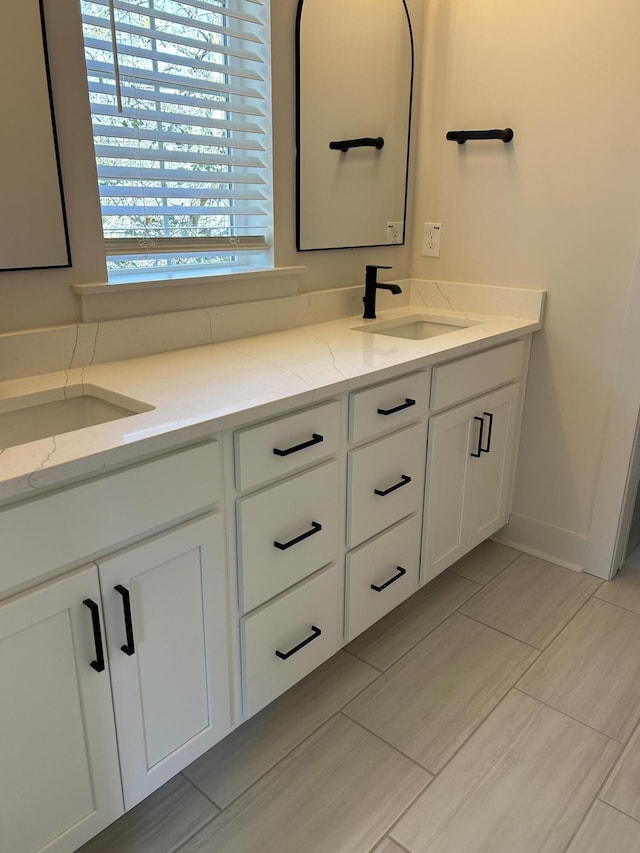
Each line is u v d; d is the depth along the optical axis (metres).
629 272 1.97
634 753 1.55
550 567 2.34
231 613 1.38
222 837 1.34
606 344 2.07
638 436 2.12
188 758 1.36
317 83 1.92
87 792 1.17
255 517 1.35
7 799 1.05
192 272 1.79
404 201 2.35
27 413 1.35
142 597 1.17
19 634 1.00
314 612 1.60
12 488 0.92
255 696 1.49
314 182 2.00
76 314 1.53
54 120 1.39
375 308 2.26
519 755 1.54
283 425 1.36
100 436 1.09
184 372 1.51
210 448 1.22
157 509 1.15
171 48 1.63
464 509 2.11
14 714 1.03
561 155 2.01
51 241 1.44
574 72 1.92
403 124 2.25
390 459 1.70
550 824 1.37
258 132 1.83
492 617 2.05
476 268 2.30
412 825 1.37
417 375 1.72
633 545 2.51
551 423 2.26
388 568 1.83
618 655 1.88
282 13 1.78
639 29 1.79
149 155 1.61
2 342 1.39
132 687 1.20
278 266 1.97
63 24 1.36
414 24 2.17
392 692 1.74
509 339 2.07
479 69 2.11
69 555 1.04
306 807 1.41
